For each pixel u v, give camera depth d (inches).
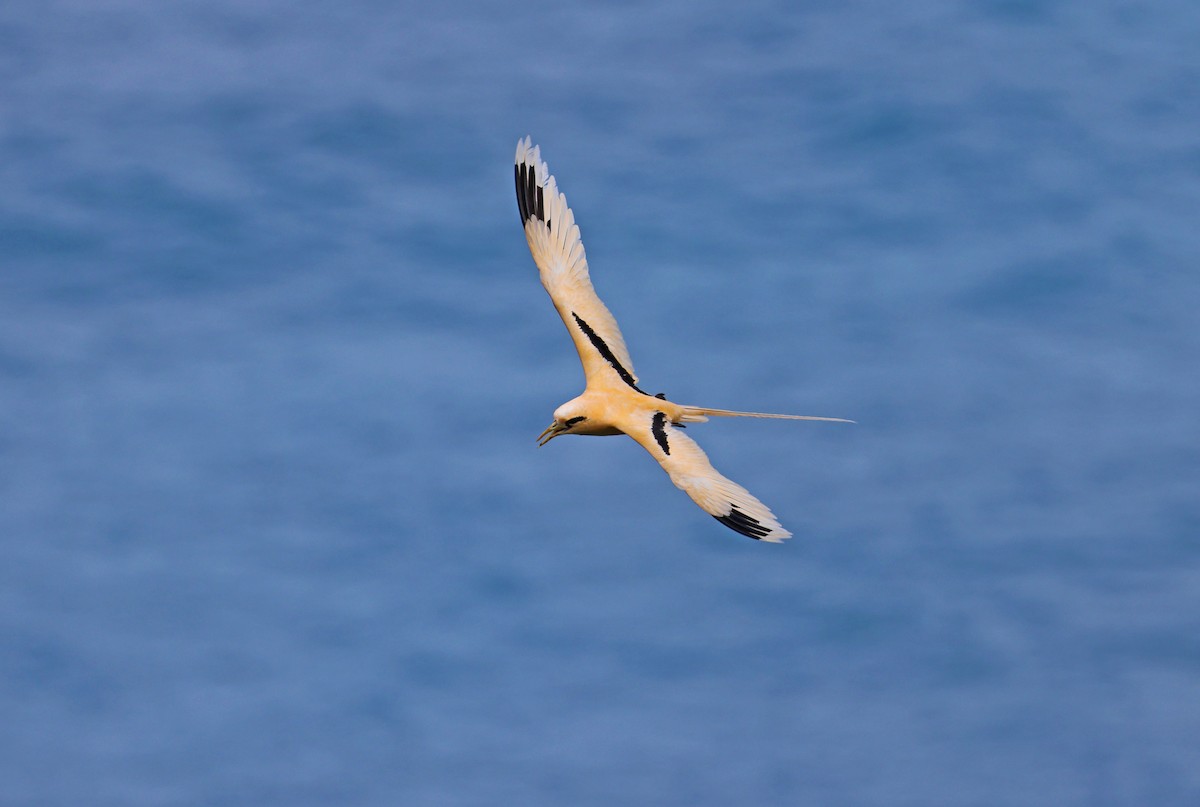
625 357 770.2
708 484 708.7
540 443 754.2
